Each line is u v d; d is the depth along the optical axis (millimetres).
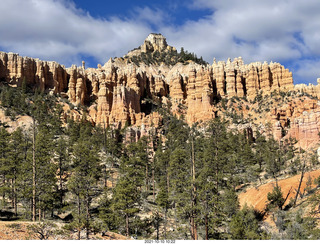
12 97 141875
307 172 78000
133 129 144875
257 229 53188
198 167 74500
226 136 119000
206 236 51062
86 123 142875
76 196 52656
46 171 59562
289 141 132500
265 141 130625
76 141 107500
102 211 56594
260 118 163125
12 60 169125
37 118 124250
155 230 61000
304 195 65812
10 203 65812
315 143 123688
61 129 128750
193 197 52312
